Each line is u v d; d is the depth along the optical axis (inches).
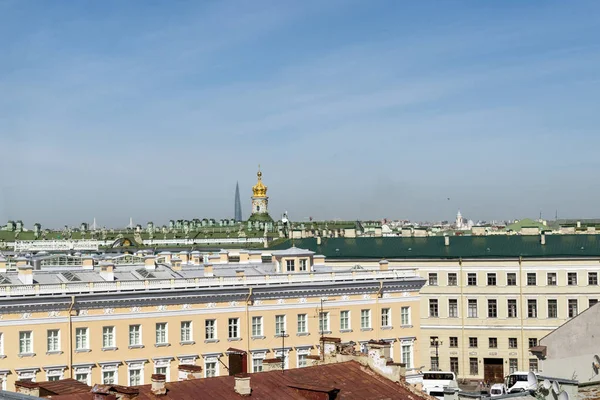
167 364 4079.7
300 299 4441.4
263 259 5378.9
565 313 5994.1
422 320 6215.6
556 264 6023.6
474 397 2274.9
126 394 2070.6
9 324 3740.2
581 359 2965.1
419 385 4387.3
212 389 2212.1
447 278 6195.9
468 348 6127.0
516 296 6072.8
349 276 4662.9
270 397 2218.3
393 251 6441.9
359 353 2544.3
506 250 6215.6
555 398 2143.2
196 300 4170.8
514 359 6053.2
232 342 4242.1
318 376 2397.9
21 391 2260.1
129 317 4010.8
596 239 6210.6
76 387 2330.2
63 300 3846.0
